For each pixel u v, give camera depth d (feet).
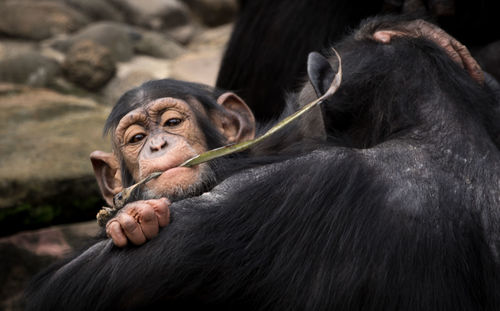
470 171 27.84
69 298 27.22
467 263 26.53
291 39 50.83
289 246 26.99
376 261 26.11
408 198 26.89
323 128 33.24
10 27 92.84
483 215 27.14
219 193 28.40
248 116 37.70
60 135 59.82
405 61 32.53
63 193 51.67
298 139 34.37
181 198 30.48
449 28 43.32
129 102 35.12
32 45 91.66
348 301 25.98
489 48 43.91
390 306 25.79
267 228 27.27
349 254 26.37
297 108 35.47
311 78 32.53
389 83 31.96
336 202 27.25
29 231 51.44
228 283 26.96
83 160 54.49
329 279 26.30
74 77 81.82
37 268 50.06
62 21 95.91
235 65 53.72
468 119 29.60
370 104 32.22
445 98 30.45
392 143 29.09
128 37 92.53
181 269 26.66
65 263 29.01
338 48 35.68
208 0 116.16
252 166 31.83
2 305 49.03
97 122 63.93
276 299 26.81
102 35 89.66
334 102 32.71
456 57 34.12
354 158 28.27
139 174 32.17
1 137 59.31
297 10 50.83
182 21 108.47
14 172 51.55
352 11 48.65
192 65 85.71
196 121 34.32
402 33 35.19
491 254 26.94
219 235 27.14
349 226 26.71
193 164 28.68
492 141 29.78
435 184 27.27
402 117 30.42
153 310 27.66
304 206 27.37
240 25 53.98
